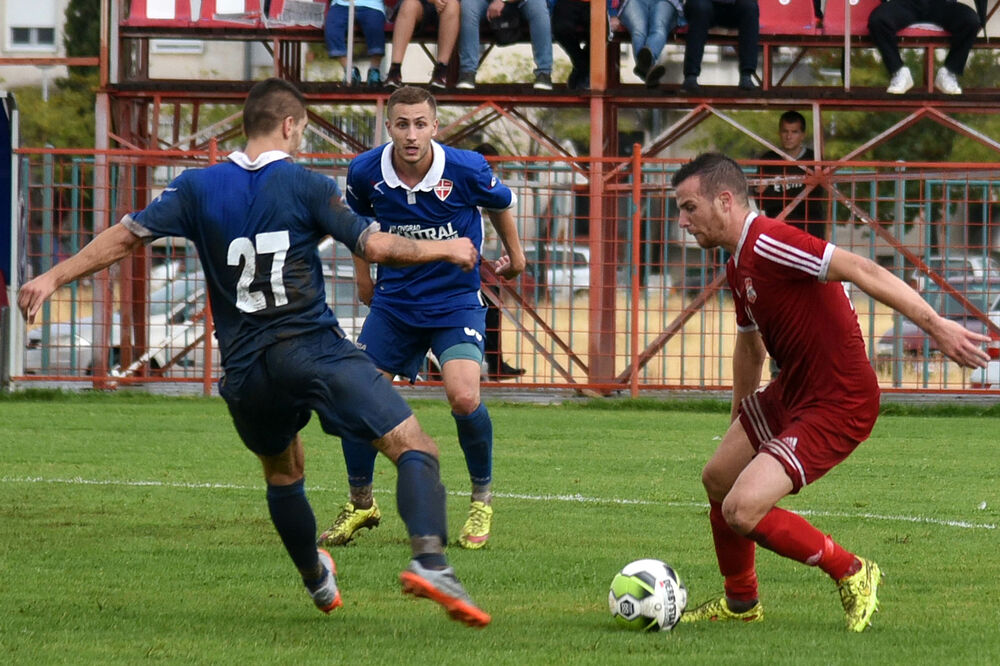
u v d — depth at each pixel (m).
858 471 30.41
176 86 47.03
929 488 27.94
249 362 14.32
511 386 45.09
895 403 44.41
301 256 14.38
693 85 46.09
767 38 47.91
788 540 15.31
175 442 33.78
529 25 45.91
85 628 15.11
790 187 47.12
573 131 90.94
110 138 46.97
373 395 14.07
